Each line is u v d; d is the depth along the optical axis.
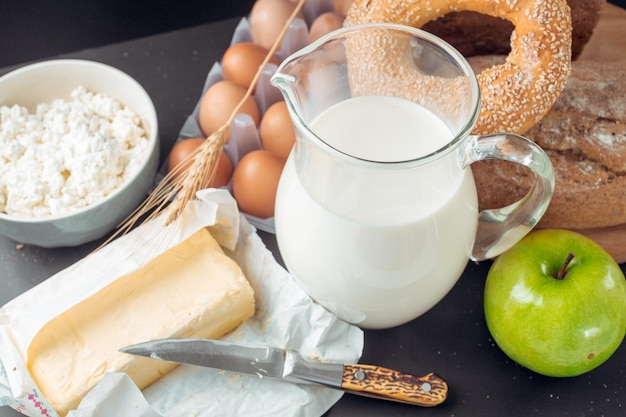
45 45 0.96
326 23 0.75
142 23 0.96
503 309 0.61
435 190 0.56
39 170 0.67
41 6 0.93
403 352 0.65
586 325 0.59
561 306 0.59
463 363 0.65
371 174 0.54
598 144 0.65
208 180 0.67
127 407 0.59
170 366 0.63
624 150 0.65
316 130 0.58
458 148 0.54
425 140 0.58
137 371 0.61
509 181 0.65
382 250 0.57
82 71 0.72
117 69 0.77
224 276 0.63
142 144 0.70
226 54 0.74
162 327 0.61
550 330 0.59
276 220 0.61
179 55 0.81
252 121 0.70
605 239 0.68
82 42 0.96
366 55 0.59
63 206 0.66
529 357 0.62
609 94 0.66
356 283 0.59
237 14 0.96
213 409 0.62
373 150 0.58
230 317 0.64
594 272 0.60
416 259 0.57
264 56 0.74
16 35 0.94
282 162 0.70
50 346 0.61
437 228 0.57
